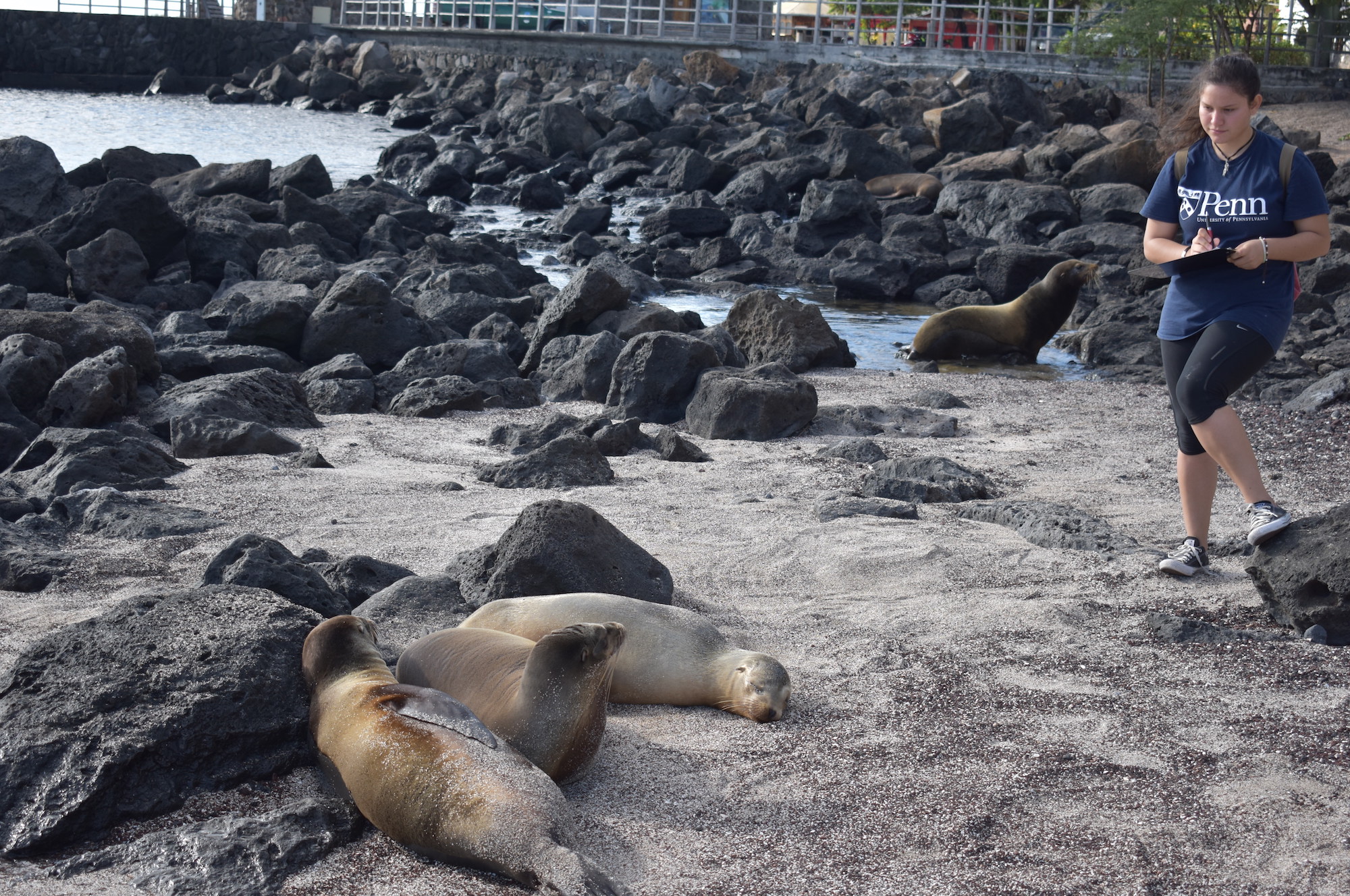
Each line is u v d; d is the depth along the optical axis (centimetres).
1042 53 3697
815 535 597
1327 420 923
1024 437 899
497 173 2844
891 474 745
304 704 367
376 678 355
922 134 2909
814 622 486
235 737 349
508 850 283
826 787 344
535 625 420
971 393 1082
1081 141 2570
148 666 362
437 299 1362
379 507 660
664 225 2189
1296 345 1252
